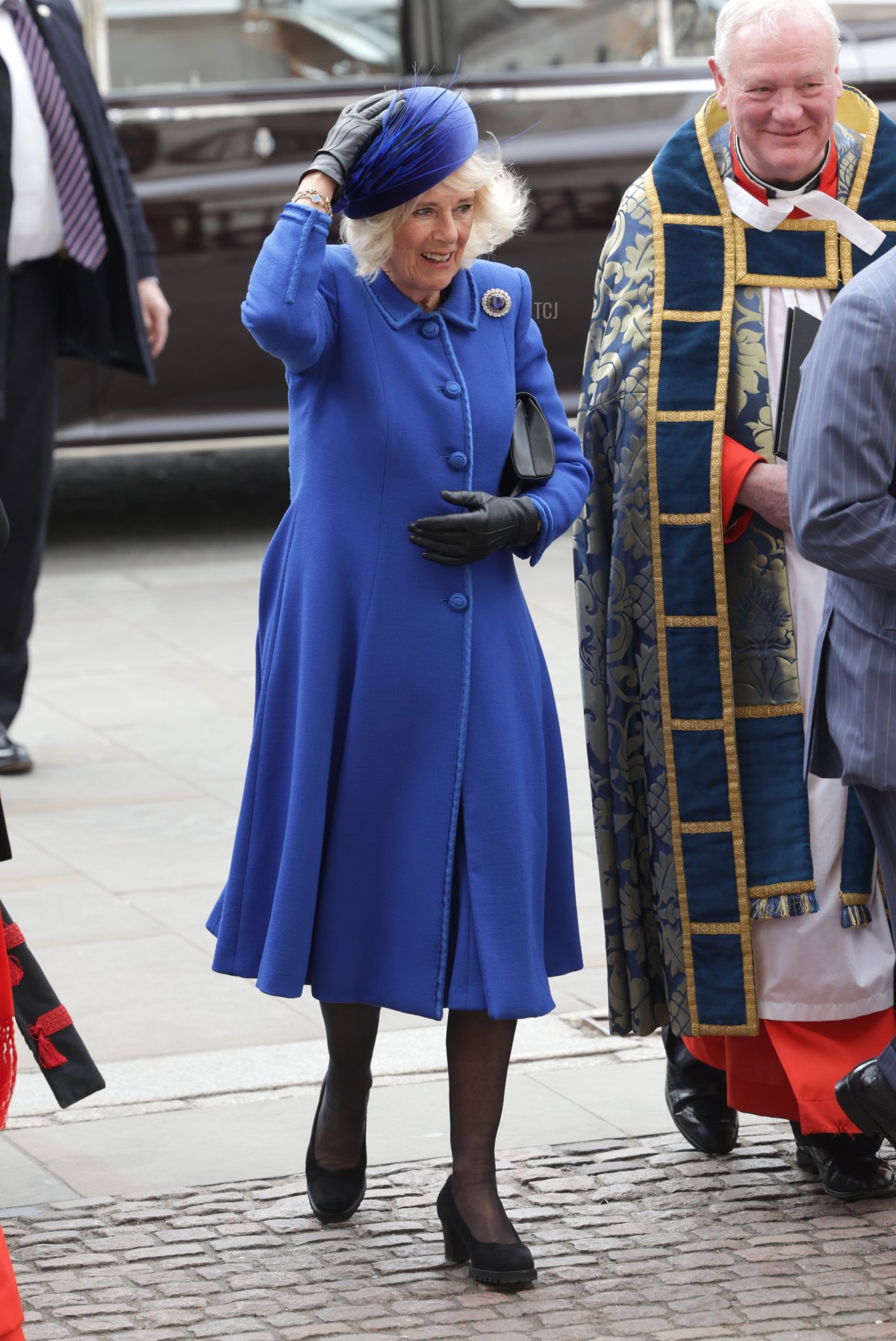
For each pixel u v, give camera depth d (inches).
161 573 904.9
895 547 329.1
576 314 920.3
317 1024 461.7
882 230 384.8
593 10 925.8
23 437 641.0
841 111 391.9
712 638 382.0
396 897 346.0
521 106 914.1
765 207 382.0
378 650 345.1
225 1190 378.3
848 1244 357.1
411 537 344.2
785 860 380.2
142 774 645.3
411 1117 412.5
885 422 331.9
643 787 392.8
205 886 548.4
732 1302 335.6
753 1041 382.9
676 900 384.8
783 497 373.4
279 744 352.5
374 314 348.5
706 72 933.2
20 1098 422.0
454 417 347.9
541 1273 346.6
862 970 378.9
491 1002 340.5
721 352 381.1
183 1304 335.6
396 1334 325.7
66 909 531.8
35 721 701.3
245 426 912.9
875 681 342.0
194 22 892.6
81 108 630.5
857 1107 352.8
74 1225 363.6
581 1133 404.2
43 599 861.2
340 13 907.4
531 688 356.2
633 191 392.8
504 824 346.6
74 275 641.6
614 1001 396.2
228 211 898.7
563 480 361.4
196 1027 458.9
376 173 336.8
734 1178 384.8
